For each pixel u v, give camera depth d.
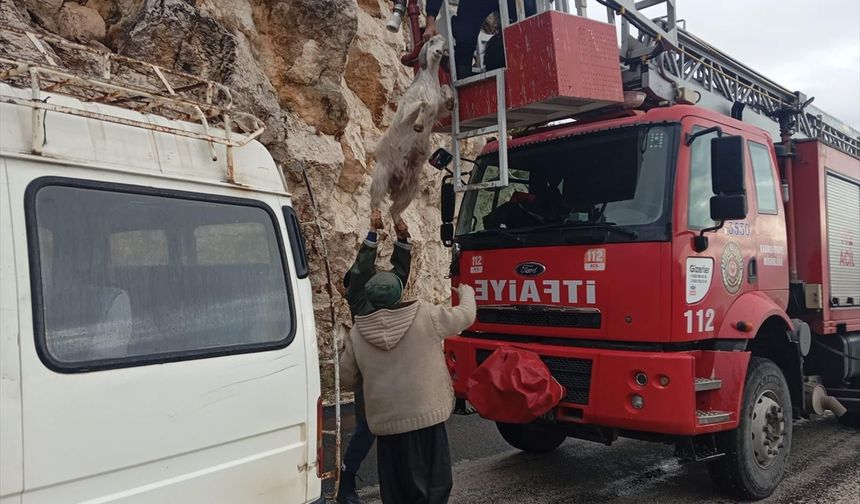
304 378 3.20
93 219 2.53
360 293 4.60
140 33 6.54
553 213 5.09
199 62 6.88
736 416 4.67
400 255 4.85
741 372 4.76
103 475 2.38
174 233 2.80
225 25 7.81
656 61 5.55
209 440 2.73
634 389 4.34
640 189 4.69
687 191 4.63
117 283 2.57
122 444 2.43
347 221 8.93
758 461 5.00
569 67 4.50
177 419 2.62
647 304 4.45
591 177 4.99
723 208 4.55
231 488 2.81
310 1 8.55
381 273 4.01
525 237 5.13
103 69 3.22
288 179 7.91
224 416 2.80
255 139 3.37
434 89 4.68
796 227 6.56
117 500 2.41
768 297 5.51
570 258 4.83
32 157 2.37
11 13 5.85
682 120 4.77
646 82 5.28
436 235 11.65
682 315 4.43
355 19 9.05
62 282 2.40
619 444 6.89
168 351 2.66
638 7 6.07
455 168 5.05
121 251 2.61
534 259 5.04
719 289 4.82
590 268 4.72
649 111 4.95
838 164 6.98
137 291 2.63
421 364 3.83
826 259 6.52
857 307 7.14
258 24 8.43
